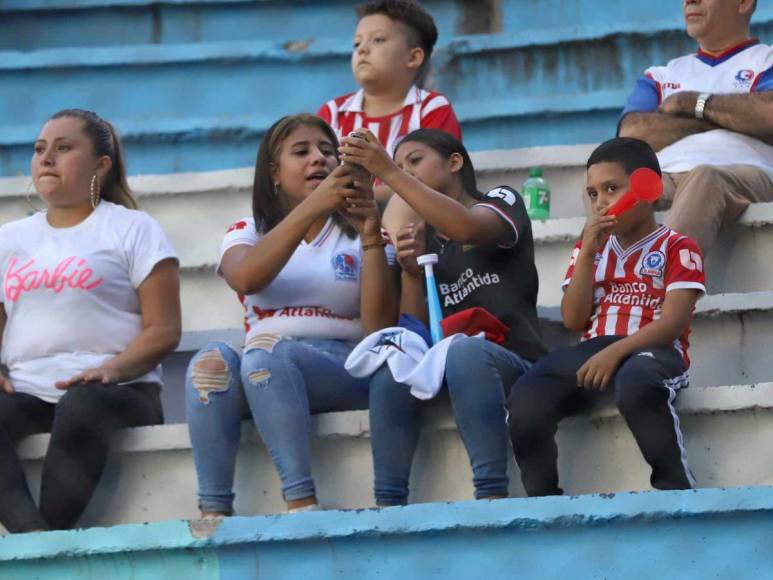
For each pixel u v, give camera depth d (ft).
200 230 57.21
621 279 45.32
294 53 70.33
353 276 46.96
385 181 45.16
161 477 44.62
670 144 55.67
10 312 48.08
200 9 74.13
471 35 71.46
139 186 57.57
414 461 43.34
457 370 42.27
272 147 48.44
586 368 41.98
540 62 69.26
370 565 38.78
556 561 38.19
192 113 70.28
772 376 47.60
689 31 58.18
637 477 42.45
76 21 74.43
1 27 74.59
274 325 46.14
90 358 47.26
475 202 49.14
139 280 48.29
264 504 43.91
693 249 45.01
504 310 46.09
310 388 43.91
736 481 41.96
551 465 41.83
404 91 59.52
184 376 51.65
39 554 40.22
